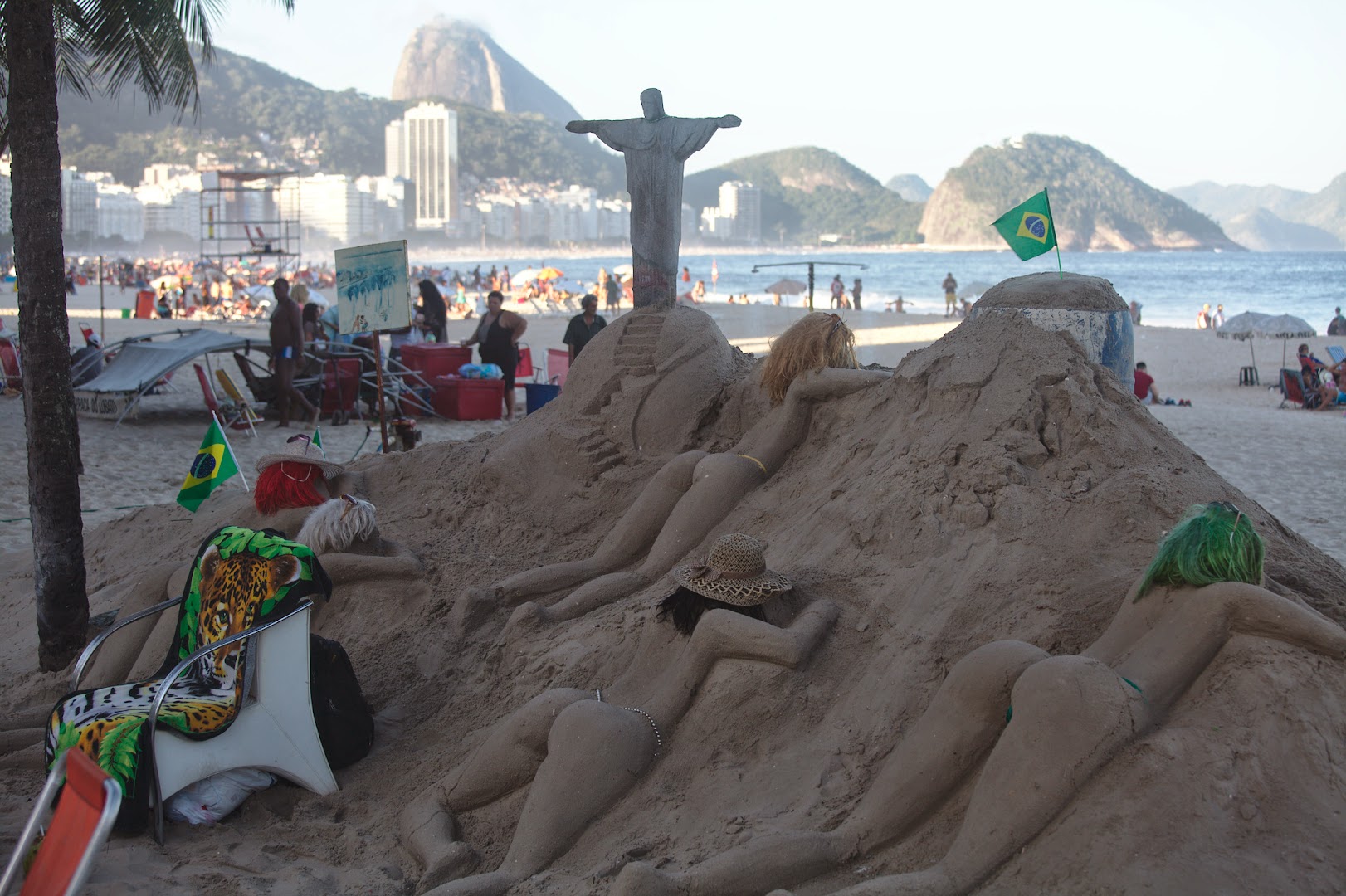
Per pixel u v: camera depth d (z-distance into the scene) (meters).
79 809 2.84
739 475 5.32
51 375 5.73
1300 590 3.95
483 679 4.88
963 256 185.75
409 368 15.52
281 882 3.70
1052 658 3.22
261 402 15.24
